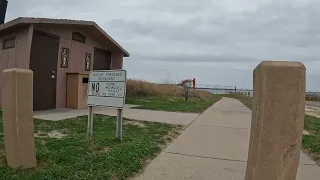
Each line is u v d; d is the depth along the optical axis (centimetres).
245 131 723
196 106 1410
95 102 549
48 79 945
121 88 523
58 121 717
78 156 420
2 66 934
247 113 1200
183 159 452
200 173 390
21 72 352
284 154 224
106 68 1337
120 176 359
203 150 513
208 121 888
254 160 236
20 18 815
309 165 443
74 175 350
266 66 227
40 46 905
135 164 402
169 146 533
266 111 226
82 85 1034
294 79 222
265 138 227
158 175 376
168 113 1034
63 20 922
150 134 618
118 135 527
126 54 1448
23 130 355
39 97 911
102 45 1288
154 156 462
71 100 1018
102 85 545
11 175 337
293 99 222
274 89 224
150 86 2002
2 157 400
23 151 356
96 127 665
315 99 3597
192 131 698
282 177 224
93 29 1098
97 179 343
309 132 743
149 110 1098
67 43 1030
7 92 355
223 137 637
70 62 1048
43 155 411
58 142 494
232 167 420
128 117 862
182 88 2338
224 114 1127
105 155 427
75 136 546
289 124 223
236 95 4159
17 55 878
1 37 957
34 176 335
